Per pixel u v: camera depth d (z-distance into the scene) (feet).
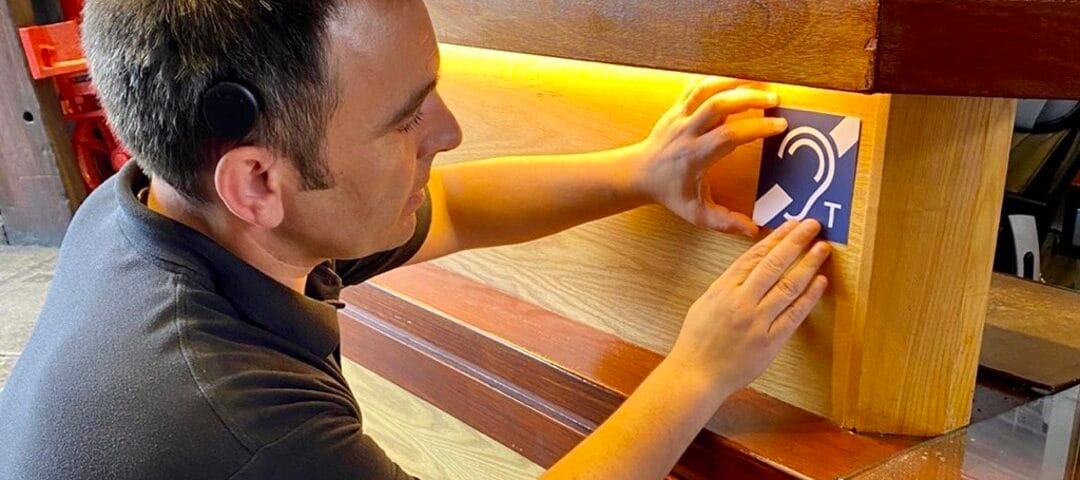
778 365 3.38
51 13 12.75
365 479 2.45
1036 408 3.28
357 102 2.42
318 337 2.69
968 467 2.98
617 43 2.74
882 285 2.97
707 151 3.23
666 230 3.65
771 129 3.13
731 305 2.91
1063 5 2.26
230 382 2.34
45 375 2.56
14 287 11.46
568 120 3.95
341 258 2.90
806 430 3.19
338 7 2.31
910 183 2.85
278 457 2.30
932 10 2.14
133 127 2.49
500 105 4.24
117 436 2.27
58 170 12.51
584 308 4.08
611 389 3.45
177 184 2.55
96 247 2.86
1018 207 6.33
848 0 2.17
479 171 3.89
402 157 2.61
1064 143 6.21
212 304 2.51
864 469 2.92
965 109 2.78
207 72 2.32
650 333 3.83
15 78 11.95
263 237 2.66
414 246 3.68
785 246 3.01
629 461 2.67
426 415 4.51
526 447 3.87
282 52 2.28
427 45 2.54
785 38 2.31
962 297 3.03
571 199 3.72
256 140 2.38
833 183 2.99
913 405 3.13
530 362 3.77
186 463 2.20
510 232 3.86
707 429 3.21
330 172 2.49
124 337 2.45
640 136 3.67
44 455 2.38
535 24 2.99
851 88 2.20
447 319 4.15
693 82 3.35
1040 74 2.30
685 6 2.52
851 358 3.10
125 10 2.42
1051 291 4.39
